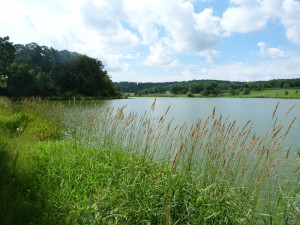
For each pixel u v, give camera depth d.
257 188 4.57
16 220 3.41
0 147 6.15
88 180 5.14
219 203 4.38
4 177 4.51
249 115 35.88
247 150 5.00
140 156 6.66
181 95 167.88
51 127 12.31
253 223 4.19
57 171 5.51
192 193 4.61
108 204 4.23
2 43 84.94
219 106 59.19
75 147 7.68
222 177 5.01
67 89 90.44
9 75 61.75
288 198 4.37
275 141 4.55
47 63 109.12
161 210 4.10
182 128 6.52
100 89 113.62
